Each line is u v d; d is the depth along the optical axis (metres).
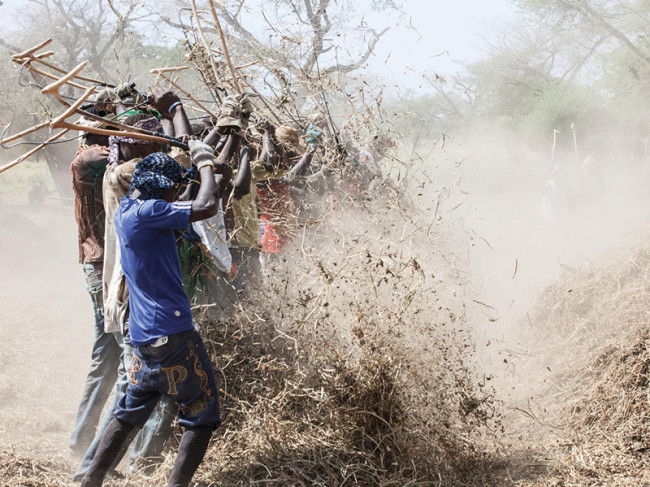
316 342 4.56
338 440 4.22
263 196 5.80
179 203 3.65
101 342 4.72
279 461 4.12
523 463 4.34
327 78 5.57
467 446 4.34
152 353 3.65
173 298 3.66
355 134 5.50
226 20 5.57
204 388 3.73
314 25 5.52
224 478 4.04
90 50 24.25
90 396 4.67
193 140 3.97
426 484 4.04
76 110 3.58
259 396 4.44
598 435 4.48
